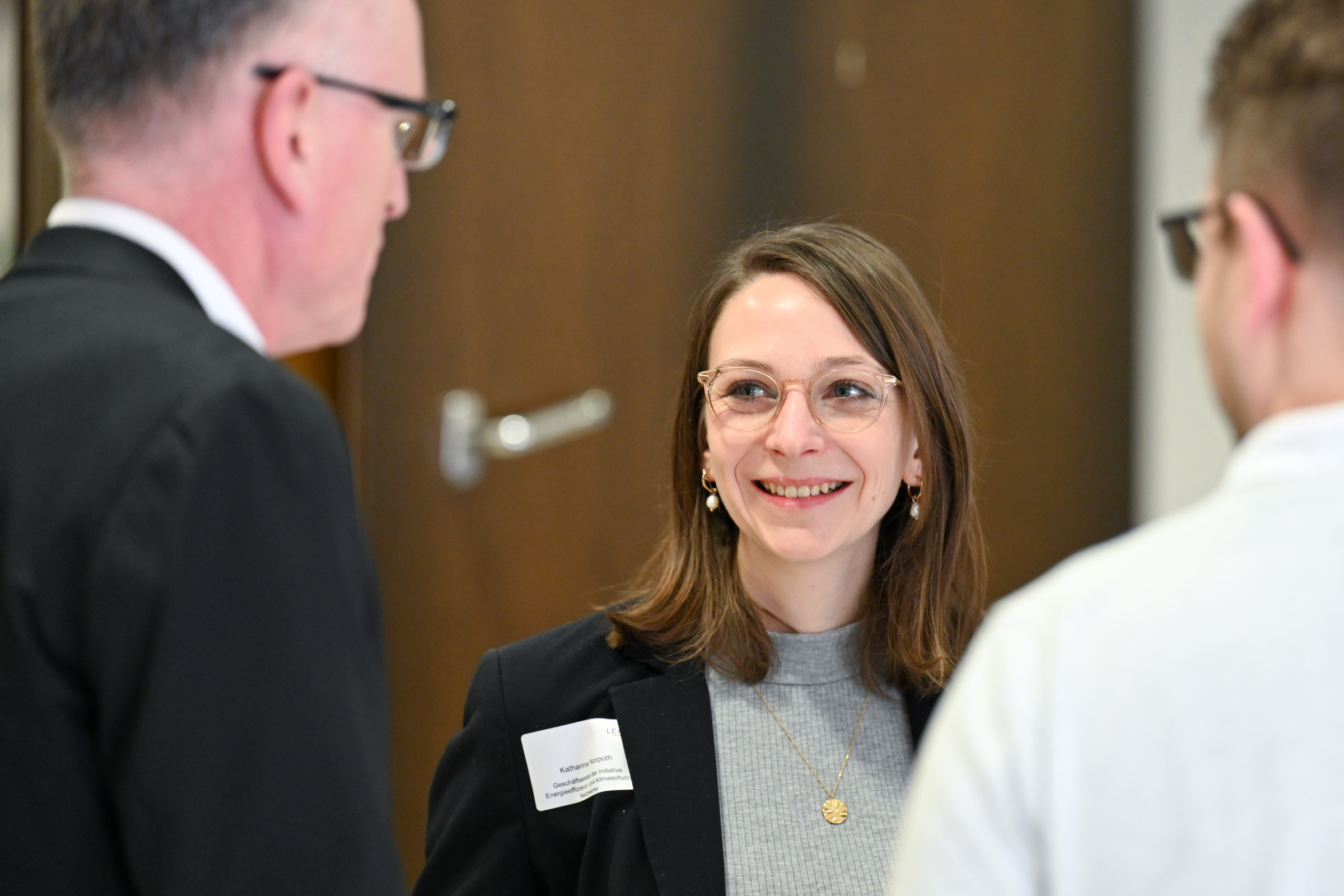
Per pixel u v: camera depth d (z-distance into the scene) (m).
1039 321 6.69
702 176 6.34
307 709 2.01
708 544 3.43
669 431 3.55
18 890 2.00
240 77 2.14
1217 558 1.61
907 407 3.34
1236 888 1.48
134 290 2.11
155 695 1.92
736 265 3.43
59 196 5.06
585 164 6.22
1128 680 1.58
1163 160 6.69
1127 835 1.55
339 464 2.13
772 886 3.05
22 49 4.98
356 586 2.14
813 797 3.20
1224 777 1.51
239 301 2.22
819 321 3.23
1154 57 6.67
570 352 6.24
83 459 1.99
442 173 6.06
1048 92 6.64
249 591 1.98
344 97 2.25
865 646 3.37
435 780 3.39
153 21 2.09
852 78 6.48
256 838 1.96
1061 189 6.67
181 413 1.98
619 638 3.37
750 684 3.33
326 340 2.44
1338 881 1.46
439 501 6.14
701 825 3.11
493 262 6.14
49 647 1.98
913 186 6.56
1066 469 6.75
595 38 6.21
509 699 3.31
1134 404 6.78
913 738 3.30
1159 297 6.74
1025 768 1.61
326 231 2.26
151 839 1.94
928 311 3.41
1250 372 1.67
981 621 3.53
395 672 6.10
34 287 2.15
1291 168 1.60
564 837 3.17
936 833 1.66
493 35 6.09
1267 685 1.52
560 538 6.26
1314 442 1.61
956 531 3.42
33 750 1.97
